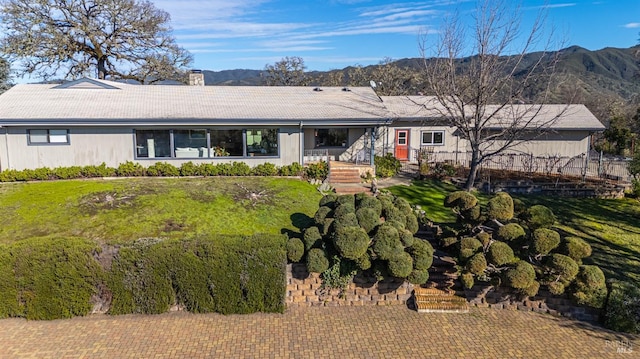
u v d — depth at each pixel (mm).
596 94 46062
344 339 8125
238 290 9148
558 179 19156
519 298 9453
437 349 7816
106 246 9031
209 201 13992
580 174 21266
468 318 9062
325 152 21609
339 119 18609
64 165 17344
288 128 18844
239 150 18812
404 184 18312
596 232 13453
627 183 19094
